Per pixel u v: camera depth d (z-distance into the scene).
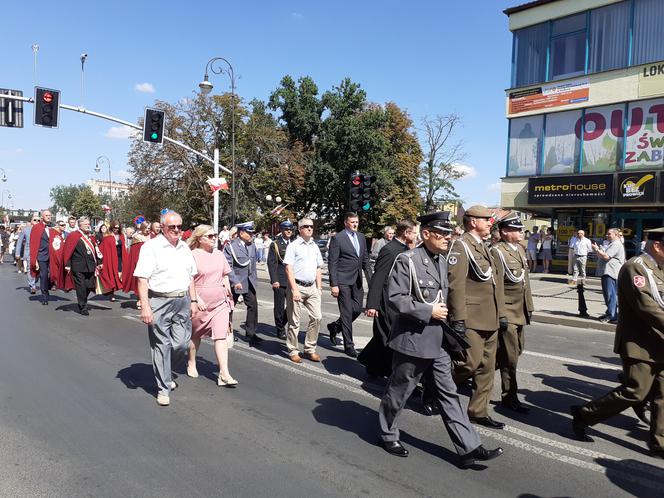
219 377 5.84
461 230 6.39
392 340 4.02
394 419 4.11
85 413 4.86
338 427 4.66
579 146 22.92
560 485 3.65
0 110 16.83
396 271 3.94
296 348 6.98
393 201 40.16
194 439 4.31
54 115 17.02
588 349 8.45
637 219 21.72
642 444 4.45
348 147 37.19
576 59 23.11
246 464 3.86
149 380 5.96
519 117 24.80
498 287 4.70
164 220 5.17
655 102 20.75
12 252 26.80
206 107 30.58
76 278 10.42
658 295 3.99
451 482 3.66
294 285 6.74
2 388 5.53
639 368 4.13
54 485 3.49
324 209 41.03
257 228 33.84
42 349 7.33
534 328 10.48
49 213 12.23
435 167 43.22
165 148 29.69
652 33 20.92
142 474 3.67
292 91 38.97
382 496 3.43
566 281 19.58
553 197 23.25
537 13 24.03
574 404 5.50
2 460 3.85
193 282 5.61
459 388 5.85
